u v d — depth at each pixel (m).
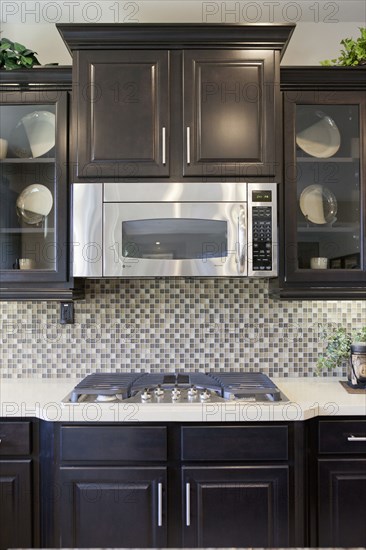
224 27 1.63
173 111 1.67
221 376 1.81
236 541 1.47
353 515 1.51
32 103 1.73
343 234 1.75
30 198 1.76
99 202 1.63
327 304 2.00
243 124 1.66
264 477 1.49
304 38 2.08
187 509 1.48
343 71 1.72
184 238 1.63
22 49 1.78
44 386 1.85
